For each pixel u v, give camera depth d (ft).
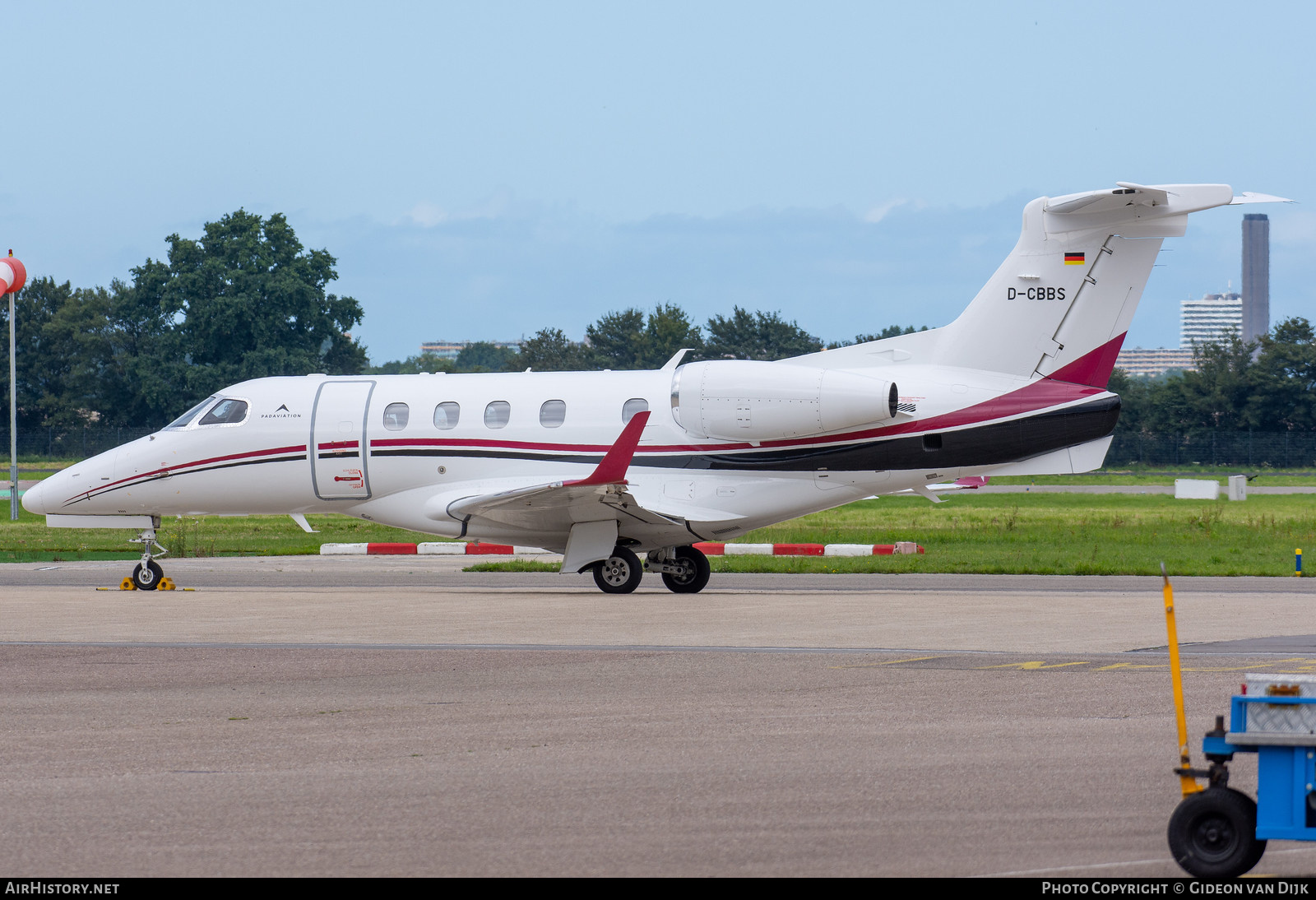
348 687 140.97
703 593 246.27
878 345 243.60
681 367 247.70
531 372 257.55
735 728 117.19
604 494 229.25
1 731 118.62
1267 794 77.20
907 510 548.72
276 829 86.89
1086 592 241.14
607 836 84.99
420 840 84.33
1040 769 101.14
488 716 124.16
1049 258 235.61
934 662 154.20
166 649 171.83
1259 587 251.19
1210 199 225.15
